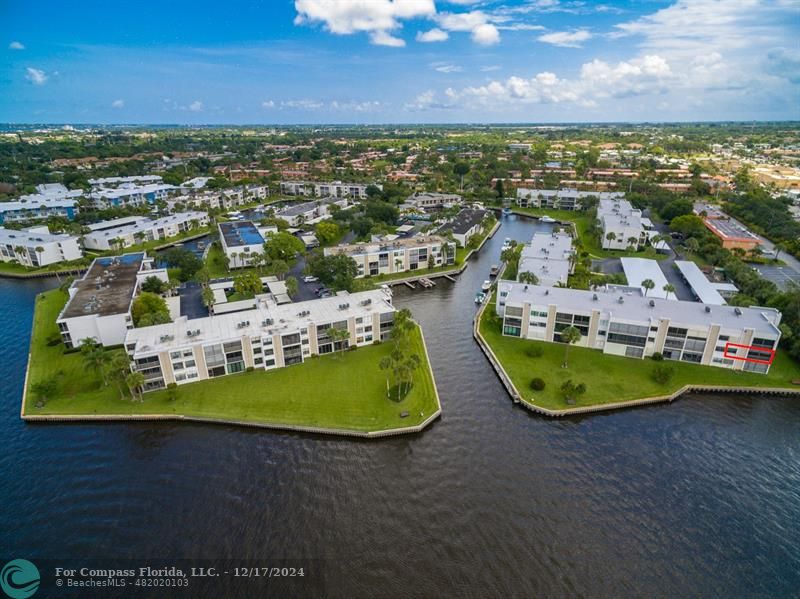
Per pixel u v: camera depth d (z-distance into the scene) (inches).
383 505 3363.7
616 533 3152.1
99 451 3882.9
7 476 3617.1
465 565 2925.7
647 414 4357.8
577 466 3745.1
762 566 2942.9
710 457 3846.0
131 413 4242.1
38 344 5487.2
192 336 4768.7
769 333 4697.3
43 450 3890.3
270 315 5246.1
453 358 5329.7
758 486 3558.1
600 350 5339.6
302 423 4141.2
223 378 4771.2
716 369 4913.9
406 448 3939.5
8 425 4175.7
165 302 5905.5
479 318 6250.0
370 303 5625.0
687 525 3218.5
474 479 3607.3
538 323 5531.5
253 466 3725.4
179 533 3137.3
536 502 3390.7
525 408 4448.8
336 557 2972.4
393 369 4534.9
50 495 3444.9
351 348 5359.3
